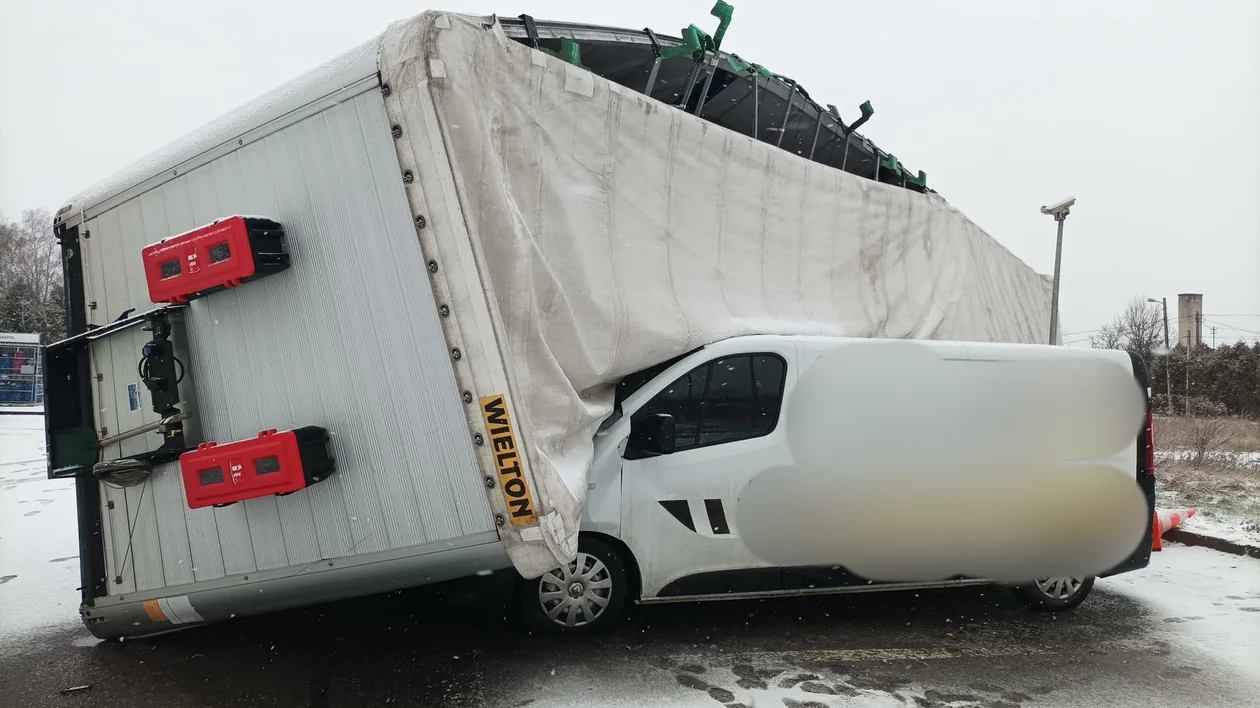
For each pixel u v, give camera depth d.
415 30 3.42
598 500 4.38
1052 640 4.90
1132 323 37.69
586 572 4.50
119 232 4.27
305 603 3.95
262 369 3.80
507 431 3.38
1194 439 15.44
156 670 4.16
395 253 3.49
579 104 4.27
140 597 4.17
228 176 3.89
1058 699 3.99
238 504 3.90
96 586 4.32
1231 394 26.59
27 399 29.97
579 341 4.03
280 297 3.74
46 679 4.05
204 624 4.28
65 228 4.47
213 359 3.92
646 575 4.48
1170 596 5.97
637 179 4.64
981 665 4.44
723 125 7.38
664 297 4.66
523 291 3.60
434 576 3.70
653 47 5.57
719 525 4.58
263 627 4.83
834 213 6.40
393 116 3.43
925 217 7.61
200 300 3.95
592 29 5.24
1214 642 4.90
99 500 4.32
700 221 5.08
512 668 4.15
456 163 3.39
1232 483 11.34
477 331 3.39
